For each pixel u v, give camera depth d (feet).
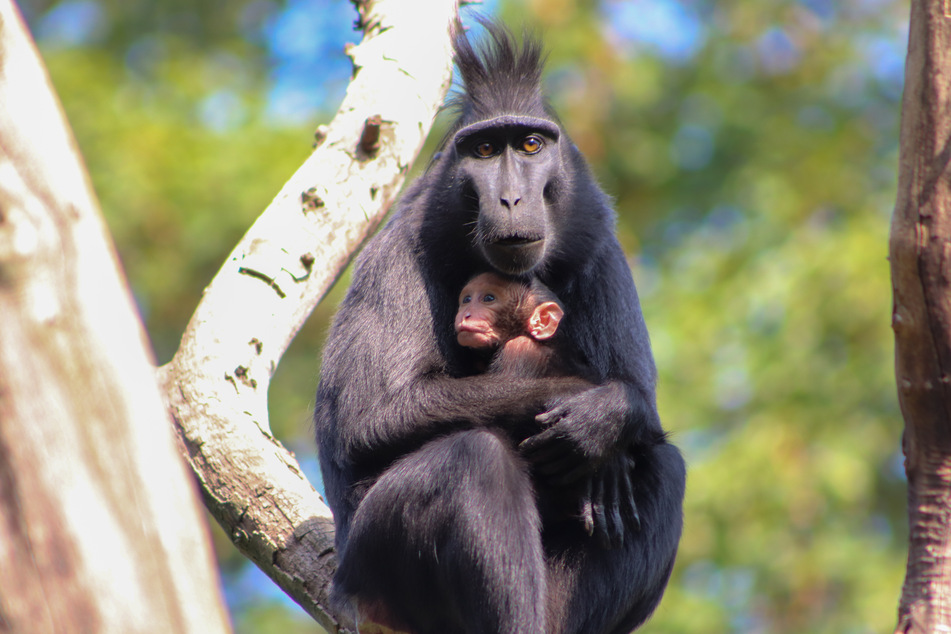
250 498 37.32
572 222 38.04
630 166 113.29
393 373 34.22
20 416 17.12
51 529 16.97
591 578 33.91
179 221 98.32
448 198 37.11
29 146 17.75
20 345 17.24
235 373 39.65
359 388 34.32
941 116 25.16
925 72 25.38
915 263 25.40
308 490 38.29
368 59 47.47
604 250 38.50
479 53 40.27
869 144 107.14
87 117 103.65
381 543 31.53
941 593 25.85
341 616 33.04
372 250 37.14
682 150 115.55
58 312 17.44
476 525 29.99
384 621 32.58
